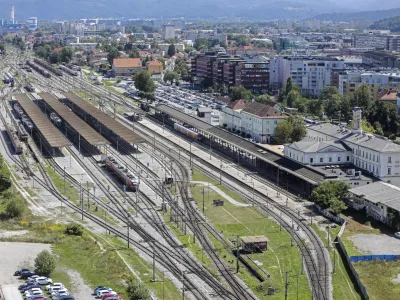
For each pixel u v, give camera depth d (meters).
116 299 168.00
